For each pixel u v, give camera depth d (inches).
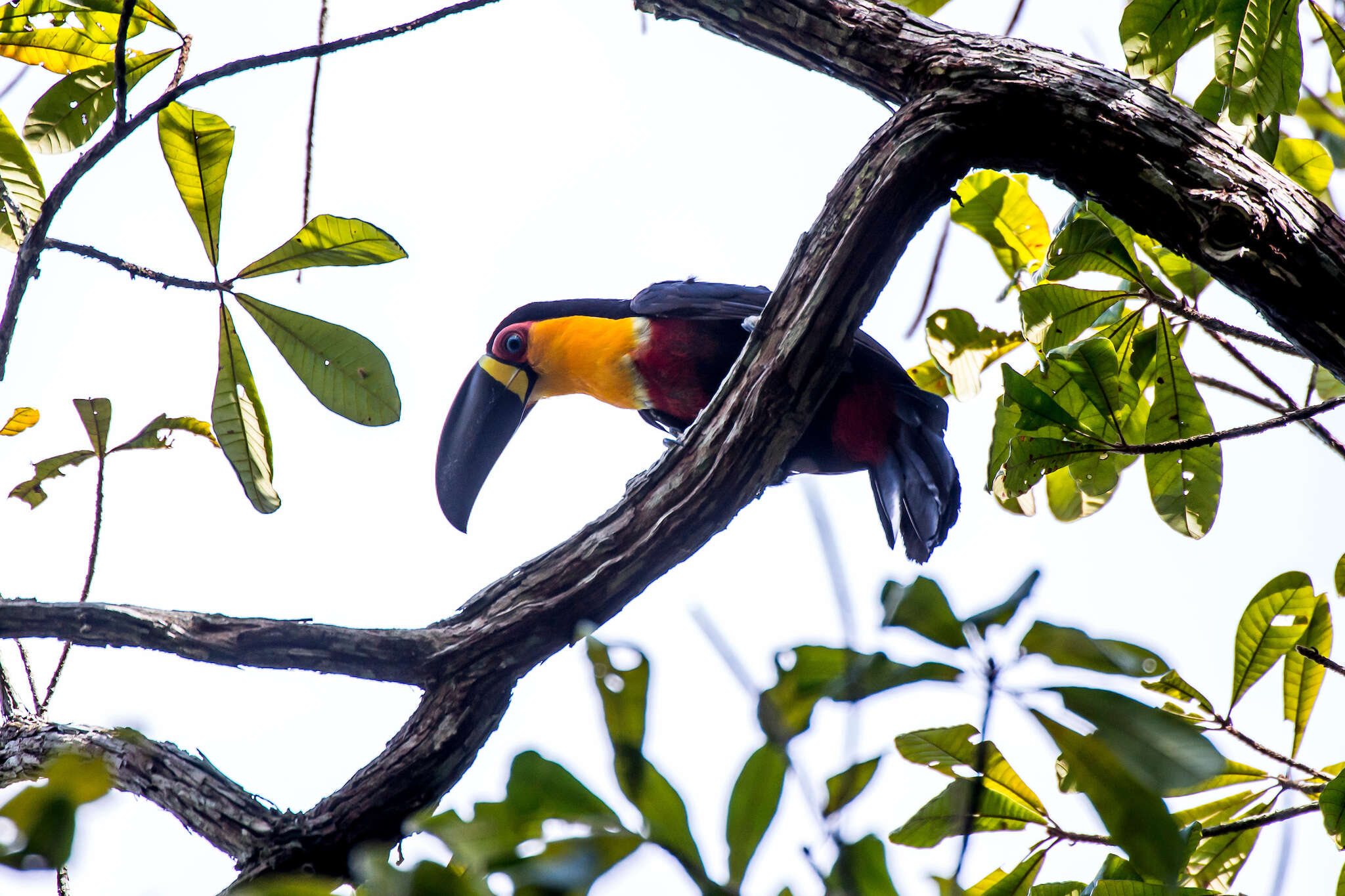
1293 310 262.2
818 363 283.6
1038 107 269.9
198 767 273.4
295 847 266.7
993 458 295.7
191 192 263.9
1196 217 264.2
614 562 292.8
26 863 125.0
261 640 273.7
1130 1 266.7
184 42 278.5
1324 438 293.7
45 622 264.4
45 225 246.1
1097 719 129.2
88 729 277.7
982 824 234.8
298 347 275.6
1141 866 130.0
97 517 276.1
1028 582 134.5
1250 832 257.6
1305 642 265.0
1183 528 313.3
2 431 277.7
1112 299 296.0
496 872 134.4
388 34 255.9
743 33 310.5
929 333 351.6
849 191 277.3
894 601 133.2
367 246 264.5
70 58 290.5
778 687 137.5
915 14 295.6
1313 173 323.3
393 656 281.1
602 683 135.9
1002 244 340.8
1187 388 306.3
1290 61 267.9
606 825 135.8
